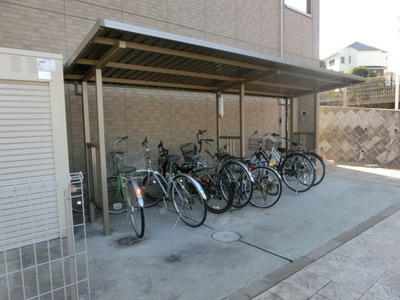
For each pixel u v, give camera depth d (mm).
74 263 1755
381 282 2146
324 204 4121
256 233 3141
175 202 3701
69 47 4402
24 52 2803
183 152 5133
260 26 7082
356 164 8031
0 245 2736
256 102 7453
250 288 2104
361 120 8094
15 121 2803
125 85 4711
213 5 6129
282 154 5281
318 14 8719
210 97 6438
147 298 2004
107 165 4734
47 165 2984
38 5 4129
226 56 3402
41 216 2951
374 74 21672
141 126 5387
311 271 2324
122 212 3973
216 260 2539
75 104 4605
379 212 3742
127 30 2424
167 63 3633
